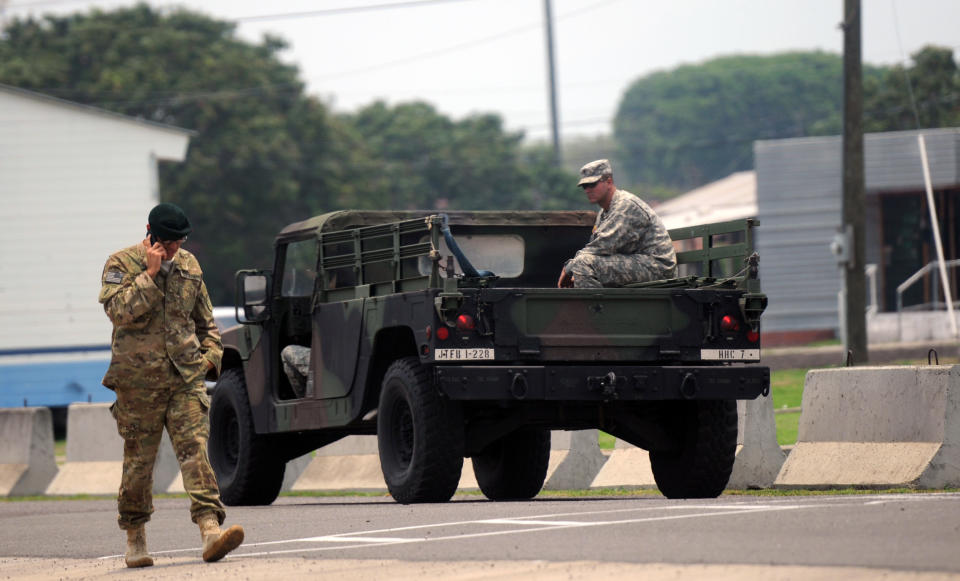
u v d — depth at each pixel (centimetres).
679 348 3072
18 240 10300
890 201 10562
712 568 1666
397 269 3136
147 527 3103
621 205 3203
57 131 10344
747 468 3409
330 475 4562
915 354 7700
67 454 5303
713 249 3269
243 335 3844
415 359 3122
